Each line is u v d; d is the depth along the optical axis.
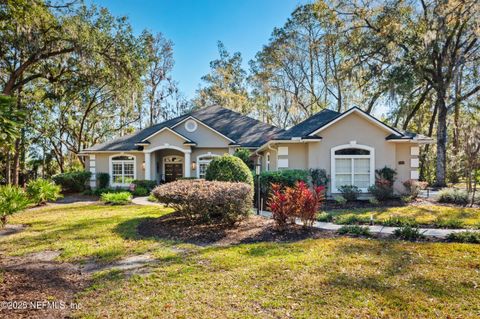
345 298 4.11
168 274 5.12
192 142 20.05
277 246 6.66
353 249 6.33
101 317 3.75
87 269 5.61
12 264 5.94
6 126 5.17
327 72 30.94
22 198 10.34
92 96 27.67
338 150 14.16
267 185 12.59
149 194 18.94
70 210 13.00
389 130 14.02
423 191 17.03
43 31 16.34
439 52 19.52
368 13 19.48
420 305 3.89
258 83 34.41
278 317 3.66
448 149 24.30
